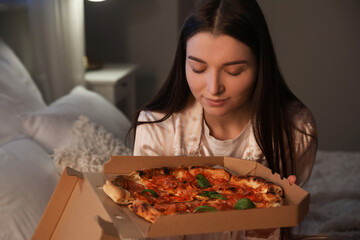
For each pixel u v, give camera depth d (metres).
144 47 3.38
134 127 1.13
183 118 1.08
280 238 0.90
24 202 1.32
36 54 2.30
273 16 3.79
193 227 0.62
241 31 0.83
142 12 3.33
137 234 0.62
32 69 2.35
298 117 1.05
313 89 3.86
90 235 0.66
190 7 3.75
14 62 2.05
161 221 0.60
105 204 0.70
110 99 2.66
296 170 1.08
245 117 1.05
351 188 2.01
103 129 1.85
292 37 3.80
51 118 1.79
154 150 1.09
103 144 1.73
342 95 3.83
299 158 1.06
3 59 2.01
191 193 0.80
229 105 0.90
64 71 2.47
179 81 1.03
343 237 1.62
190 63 0.87
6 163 1.45
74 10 2.46
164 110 1.09
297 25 3.78
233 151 1.06
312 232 1.67
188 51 0.87
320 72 3.83
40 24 2.30
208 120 1.06
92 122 1.87
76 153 1.60
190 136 1.07
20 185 1.37
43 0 2.30
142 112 1.13
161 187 0.82
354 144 3.88
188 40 0.87
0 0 2.18
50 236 0.83
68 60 2.49
